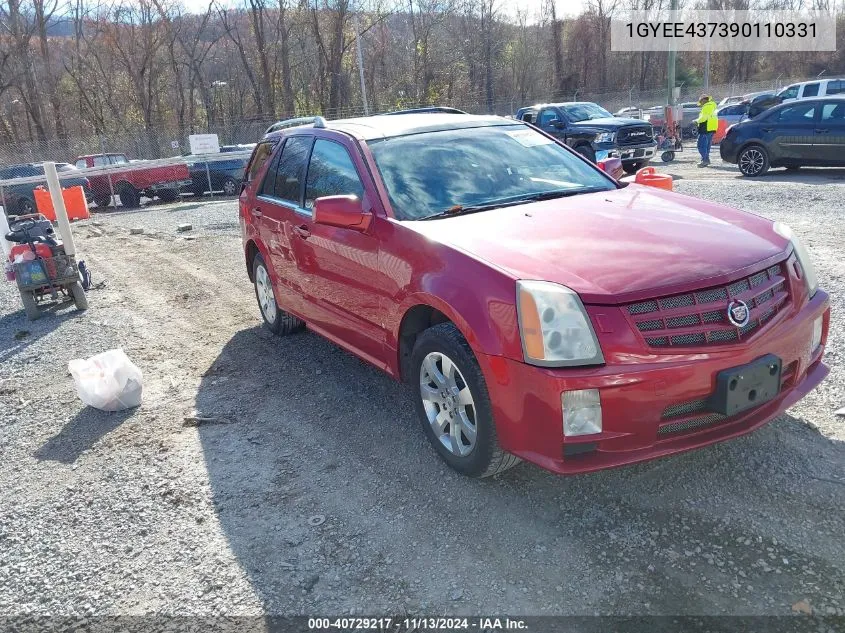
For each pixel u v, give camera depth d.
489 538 3.04
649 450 2.88
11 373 5.91
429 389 3.58
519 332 2.89
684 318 2.85
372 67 51.59
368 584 2.84
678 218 3.56
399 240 3.66
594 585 2.69
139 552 3.23
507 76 60.88
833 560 2.69
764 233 3.44
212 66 50.88
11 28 41.38
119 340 6.52
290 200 5.13
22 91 42.50
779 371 2.97
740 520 2.98
